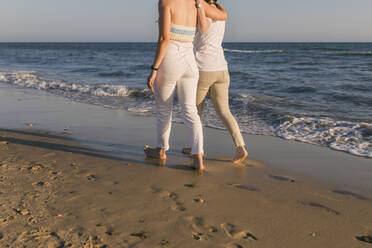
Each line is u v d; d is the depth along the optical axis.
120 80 12.32
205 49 2.85
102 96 8.07
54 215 1.95
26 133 4.16
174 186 2.51
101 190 2.38
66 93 8.47
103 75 14.45
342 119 5.18
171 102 2.93
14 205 2.07
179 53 2.61
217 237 1.77
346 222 1.98
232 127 3.07
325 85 9.47
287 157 3.40
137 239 1.72
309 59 25.25
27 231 1.75
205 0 2.77
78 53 43.59
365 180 2.73
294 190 2.49
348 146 3.75
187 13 2.55
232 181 2.66
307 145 3.87
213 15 2.71
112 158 3.20
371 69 15.35
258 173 2.89
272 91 8.82
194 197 2.31
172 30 2.54
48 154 3.28
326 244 1.73
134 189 2.42
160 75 2.71
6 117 5.23
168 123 3.04
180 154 3.42
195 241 1.72
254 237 1.79
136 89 8.58
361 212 2.12
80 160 3.11
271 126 4.86
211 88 3.02
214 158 3.35
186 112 2.83
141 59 28.61
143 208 2.10
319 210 2.15
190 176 2.75
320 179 2.75
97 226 1.84
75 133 4.25
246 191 2.45
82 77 13.39
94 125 4.77
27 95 7.95
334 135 4.17
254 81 10.97
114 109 6.28
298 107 6.30
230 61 24.14
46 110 5.97
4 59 28.50
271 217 2.03
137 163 3.07
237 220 1.98
